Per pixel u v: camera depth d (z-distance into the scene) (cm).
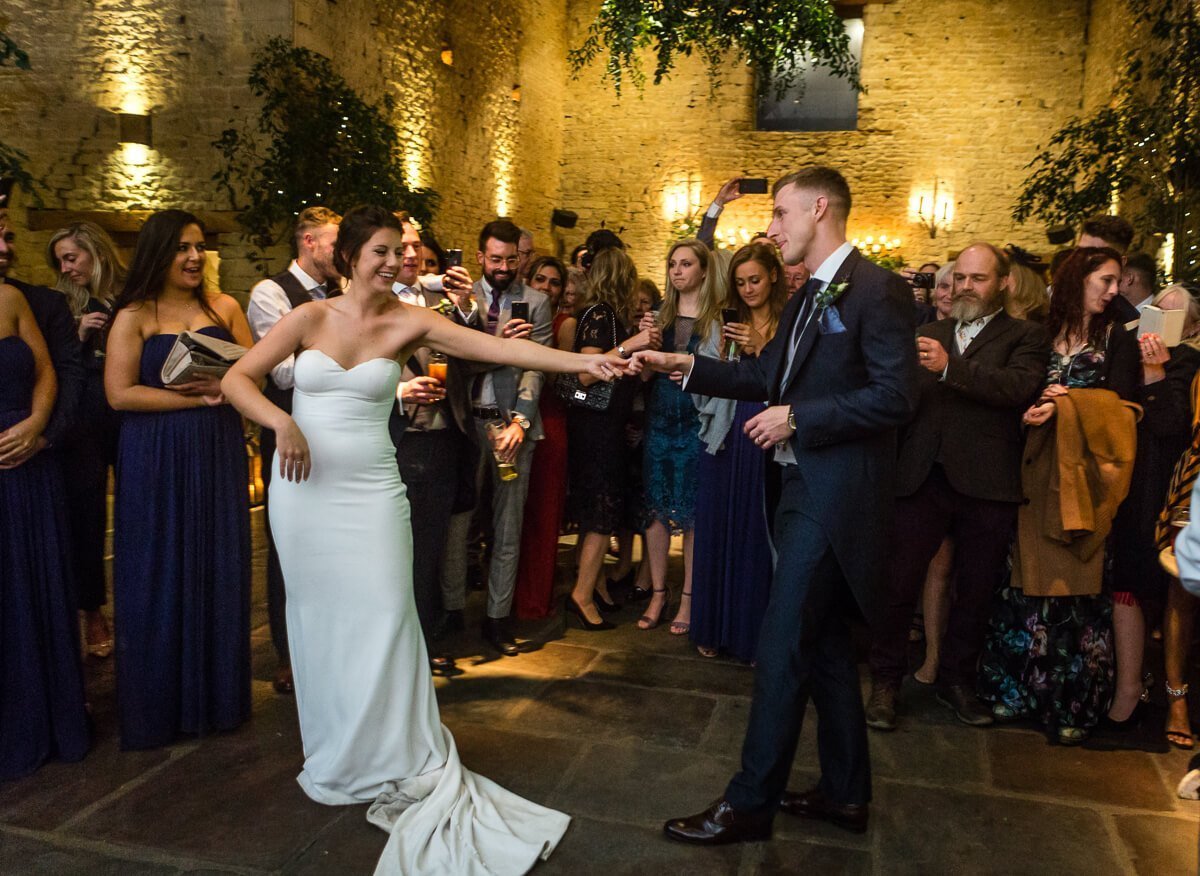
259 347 246
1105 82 1038
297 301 309
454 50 998
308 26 734
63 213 765
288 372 293
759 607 354
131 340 278
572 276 486
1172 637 298
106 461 368
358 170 736
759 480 351
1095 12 1107
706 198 1270
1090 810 255
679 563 519
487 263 368
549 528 401
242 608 295
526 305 333
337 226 313
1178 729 300
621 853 229
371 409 251
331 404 248
